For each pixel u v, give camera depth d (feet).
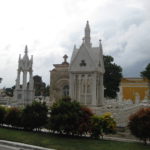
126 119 74.90
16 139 54.39
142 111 53.62
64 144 49.29
